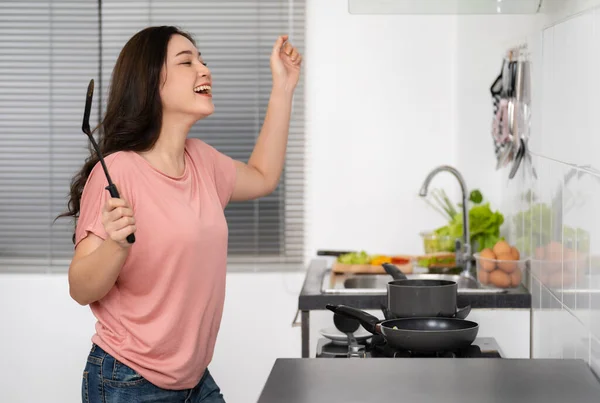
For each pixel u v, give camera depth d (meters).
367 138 3.61
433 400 1.34
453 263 2.99
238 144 3.70
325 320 2.62
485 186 3.23
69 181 3.72
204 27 3.64
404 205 3.62
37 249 3.73
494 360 1.63
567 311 1.87
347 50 3.59
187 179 1.91
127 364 1.81
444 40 3.56
